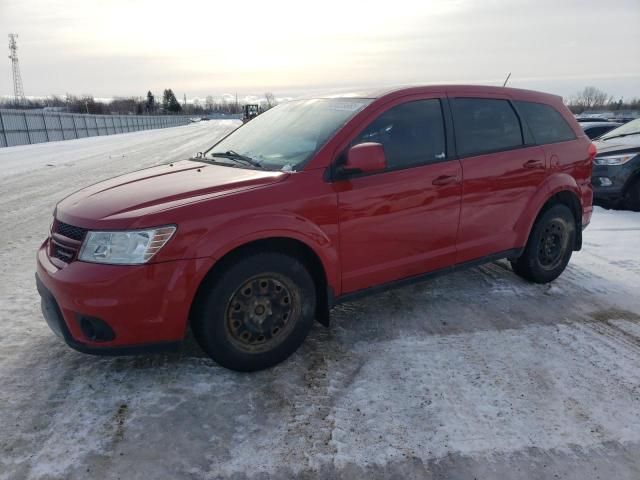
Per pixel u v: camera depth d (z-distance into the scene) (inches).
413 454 93.8
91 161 669.9
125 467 89.7
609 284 181.5
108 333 105.3
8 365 122.9
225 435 98.7
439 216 144.6
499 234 162.1
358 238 129.8
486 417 104.7
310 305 126.2
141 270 103.7
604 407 108.7
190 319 114.9
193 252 106.7
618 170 302.7
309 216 120.1
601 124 540.4
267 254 116.3
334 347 133.6
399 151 138.1
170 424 101.5
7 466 89.3
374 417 104.3
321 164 124.4
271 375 120.0
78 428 99.8
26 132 1349.7
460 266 155.9
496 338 139.1
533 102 174.9
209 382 116.5
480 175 151.9
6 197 365.1
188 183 124.3
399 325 146.8
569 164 178.7
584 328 146.0
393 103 138.7
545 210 174.9
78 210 117.0
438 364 125.1
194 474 88.5
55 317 112.2
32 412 104.5
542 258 177.8
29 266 199.9
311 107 151.4
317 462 91.7
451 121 149.9
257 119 170.9
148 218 105.3
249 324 117.3
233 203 112.3
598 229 261.1
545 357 129.3
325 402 109.4
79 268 105.6
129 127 2423.7
